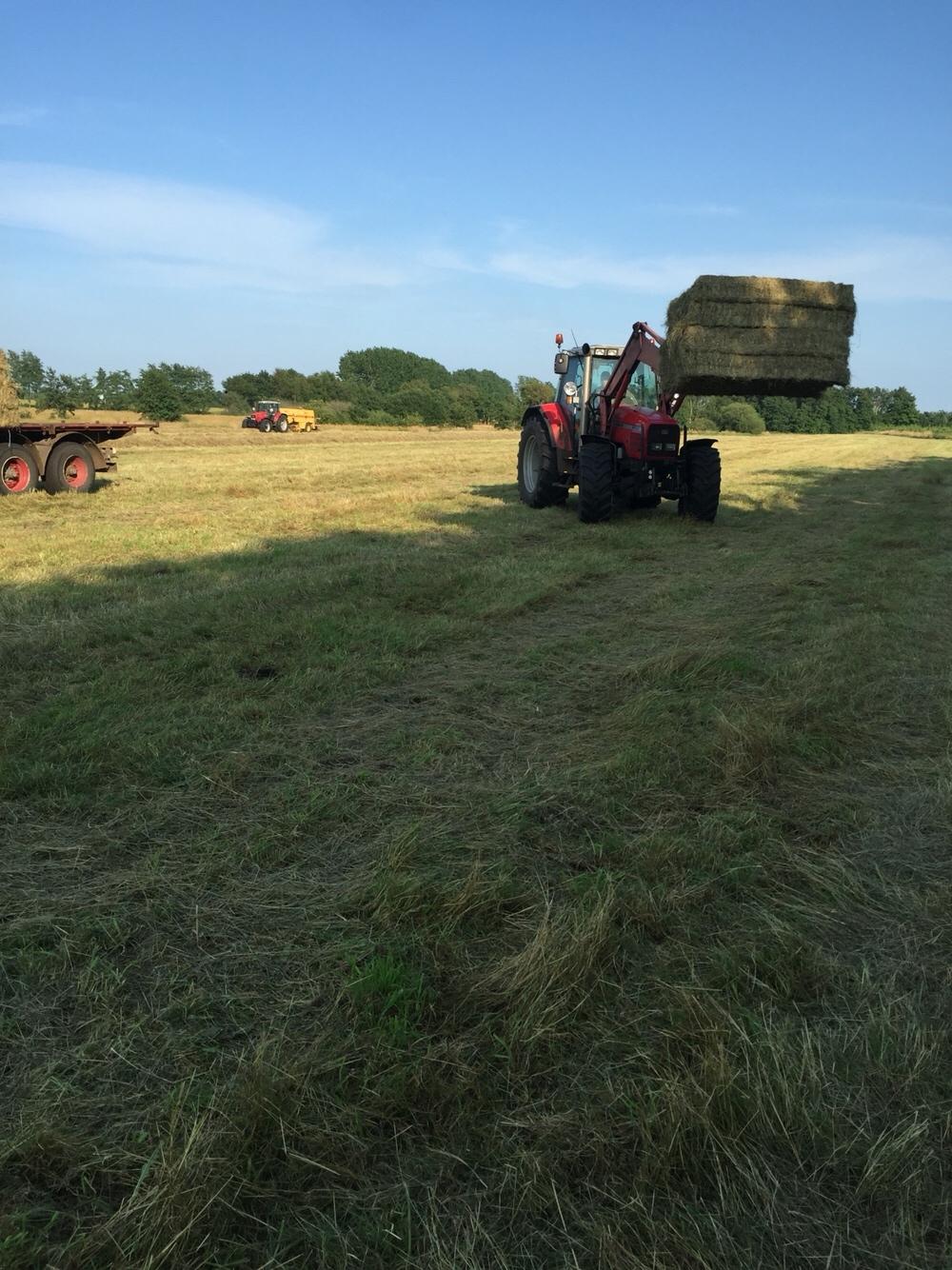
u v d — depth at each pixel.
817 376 9.33
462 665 4.96
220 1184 1.56
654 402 11.48
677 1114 1.71
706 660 4.81
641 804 3.17
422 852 2.79
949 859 2.86
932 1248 1.52
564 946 2.23
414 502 12.90
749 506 13.21
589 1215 1.56
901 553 8.87
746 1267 1.47
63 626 5.31
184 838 2.90
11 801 3.13
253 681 4.46
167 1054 1.93
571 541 9.45
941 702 4.29
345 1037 1.98
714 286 9.04
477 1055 1.95
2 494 12.16
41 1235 1.50
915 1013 2.10
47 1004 2.09
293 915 2.48
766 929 2.42
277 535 9.54
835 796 3.26
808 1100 1.80
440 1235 1.52
